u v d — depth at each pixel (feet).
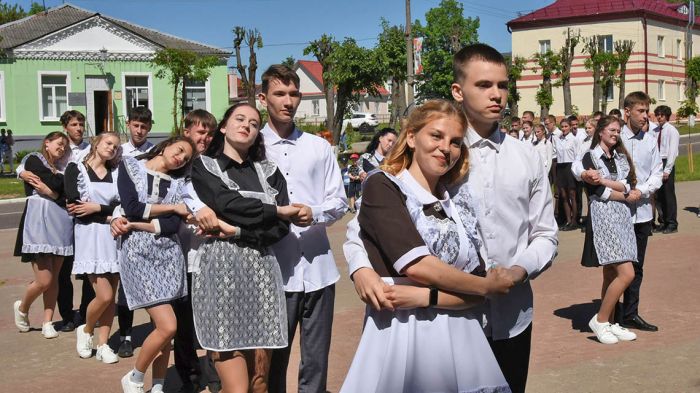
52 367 20.94
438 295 9.80
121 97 137.08
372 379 10.02
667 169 39.60
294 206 14.16
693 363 19.52
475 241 10.50
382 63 118.11
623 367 19.38
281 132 15.99
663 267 31.63
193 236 15.44
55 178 23.53
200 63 125.49
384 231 9.82
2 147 111.65
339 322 24.56
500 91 11.27
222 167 13.88
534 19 188.55
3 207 76.07
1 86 129.80
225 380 13.76
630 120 25.72
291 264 15.52
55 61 132.77
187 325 18.78
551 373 19.04
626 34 183.73
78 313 26.43
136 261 17.19
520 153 11.67
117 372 20.43
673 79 194.49
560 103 188.85
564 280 30.22
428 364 9.87
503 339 11.59
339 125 120.47
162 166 18.04
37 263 23.72
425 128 10.14
